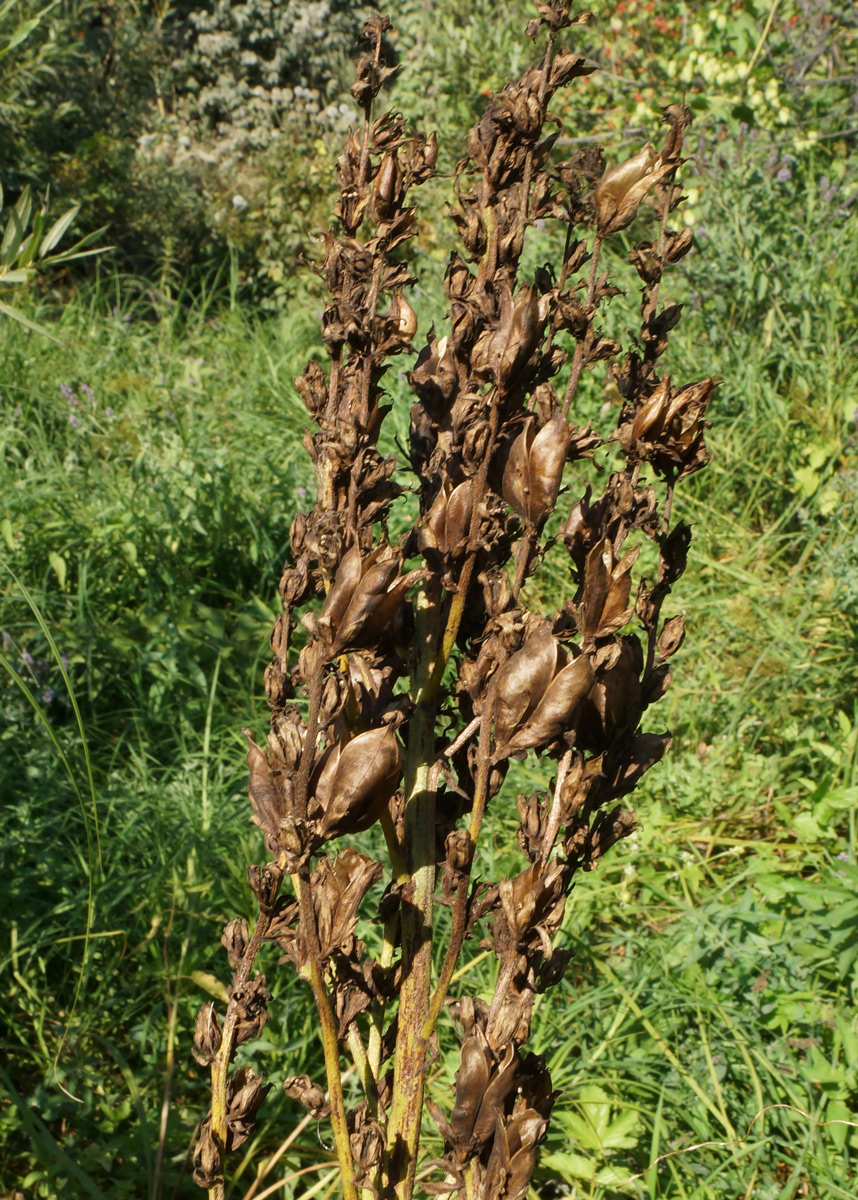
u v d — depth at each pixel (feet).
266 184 33.88
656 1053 8.60
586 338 3.33
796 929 9.38
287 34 50.26
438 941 9.45
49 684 12.32
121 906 9.81
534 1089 3.44
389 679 3.48
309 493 16.56
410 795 3.64
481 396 3.59
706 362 17.62
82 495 16.61
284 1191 7.71
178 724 12.64
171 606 13.96
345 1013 3.44
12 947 8.84
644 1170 7.84
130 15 40.73
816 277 18.33
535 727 3.06
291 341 24.09
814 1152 7.47
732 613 14.11
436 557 3.53
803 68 22.89
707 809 11.76
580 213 3.48
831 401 16.44
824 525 15.71
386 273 3.67
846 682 13.10
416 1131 3.62
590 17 3.37
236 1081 3.54
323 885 3.07
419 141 3.69
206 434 19.17
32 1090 8.40
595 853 3.39
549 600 14.98
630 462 3.51
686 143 20.79
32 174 28.73
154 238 31.76
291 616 3.59
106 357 22.58
